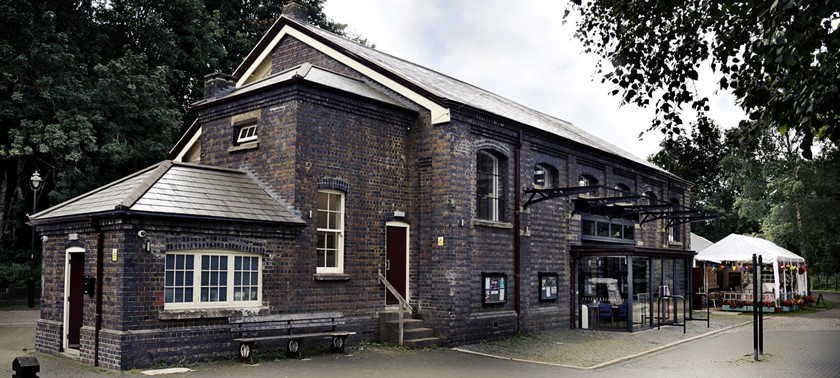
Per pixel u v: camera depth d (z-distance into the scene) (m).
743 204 39.19
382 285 15.71
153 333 11.59
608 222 23.25
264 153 14.86
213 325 12.43
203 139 16.66
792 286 32.00
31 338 15.73
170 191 12.55
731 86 8.43
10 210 26.39
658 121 9.70
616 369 13.18
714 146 13.26
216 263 12.67
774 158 35.81
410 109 16.48
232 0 33.56
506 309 17.52
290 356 13.05
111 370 11.26
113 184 13.88
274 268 13.48
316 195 14.44
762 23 7.73
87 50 26.97
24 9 23.61
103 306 11.80
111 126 24.80
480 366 12.90
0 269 25.06
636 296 20.03
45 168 26.69
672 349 16.42
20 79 24.05
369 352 14.15
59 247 13.27
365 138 15.65
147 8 28.64
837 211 34.34
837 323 23.67
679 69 9.14
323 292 14.38
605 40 10.40
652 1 8.70
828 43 6.58
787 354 15.58
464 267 15.98
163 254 11.88
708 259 29.41
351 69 17.73
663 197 27.83
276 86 14.57
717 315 26.44
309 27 18.47
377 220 15.76
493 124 17.39
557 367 13.17
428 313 15.90
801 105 6.69
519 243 18.00
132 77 25.17
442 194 15.95
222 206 12.91
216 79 18.38
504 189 18.00
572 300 20.42
